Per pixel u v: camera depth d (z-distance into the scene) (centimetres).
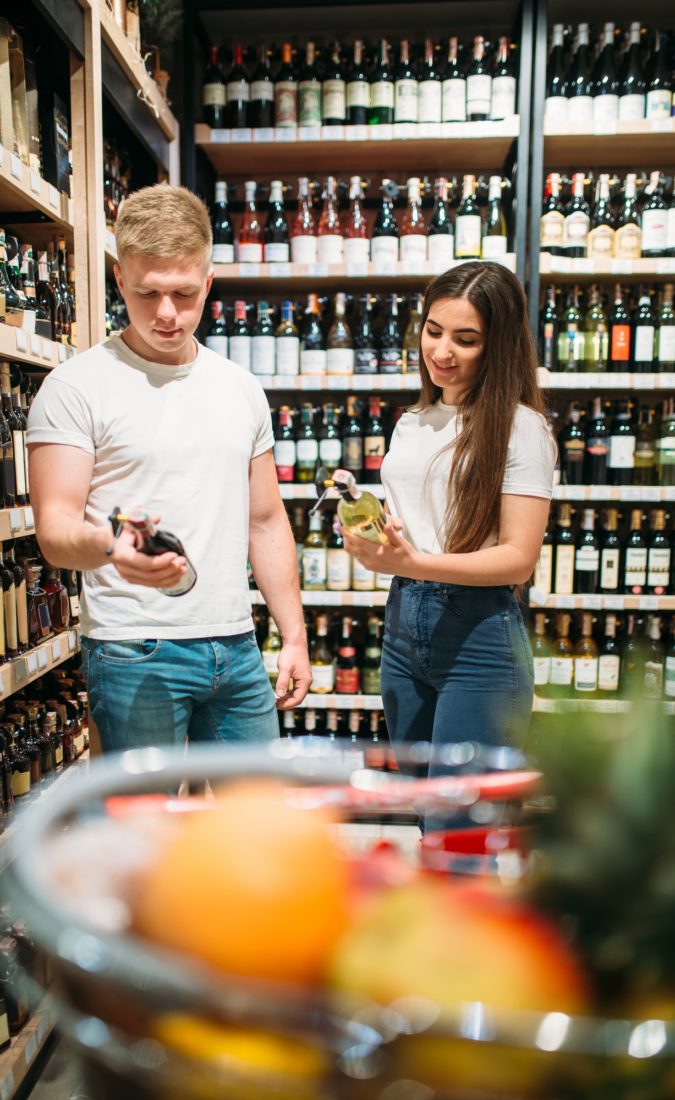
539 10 317
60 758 237
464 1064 29
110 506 165
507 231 343
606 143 335
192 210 157
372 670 349
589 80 334
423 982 32
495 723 173
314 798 46
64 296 240
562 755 37
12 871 39
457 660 177
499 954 32
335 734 353
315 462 341
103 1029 34
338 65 333
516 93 332
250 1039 31
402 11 341
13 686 191
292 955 33
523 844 37
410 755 52
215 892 34
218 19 349
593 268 322
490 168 365
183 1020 32
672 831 34
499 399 171
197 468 167
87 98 233
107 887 37
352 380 329
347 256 334
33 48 220
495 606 176
